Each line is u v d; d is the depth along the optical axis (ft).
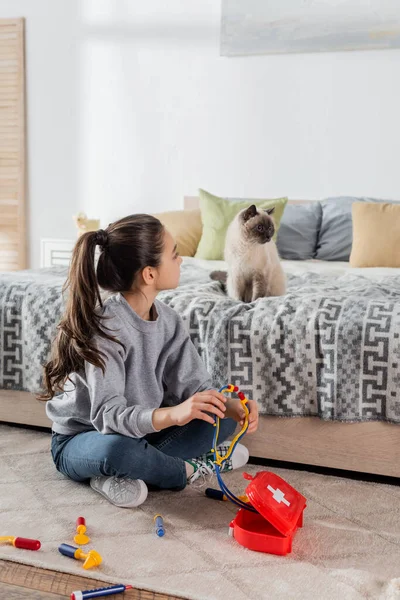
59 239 14.53
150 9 13.46
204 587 4.16
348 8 12.10
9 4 14.39
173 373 5.86
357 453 5.96
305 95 12.62
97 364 5.14
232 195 13.33
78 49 14.06
